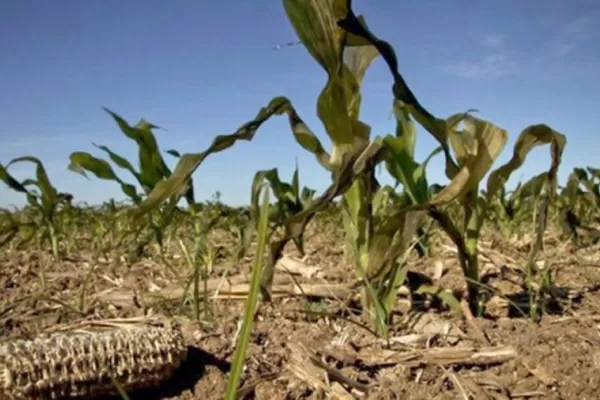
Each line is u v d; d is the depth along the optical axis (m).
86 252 5.14
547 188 2.25
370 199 2.28
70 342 1.61
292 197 3.40
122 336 1.68
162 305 2.68
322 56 2.00
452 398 1.64
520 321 2.32
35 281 3.63
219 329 2.24
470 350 1.93
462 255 2.30
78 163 3.03
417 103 1.99
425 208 1.99
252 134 2.17
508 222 4.70
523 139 2.13
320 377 1.74
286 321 2.34
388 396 1.66
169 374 1.71
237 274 3.53
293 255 4.50
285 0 1.95
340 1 1.83
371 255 2.10
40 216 4.52
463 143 2.08
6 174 3.51
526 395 1.69
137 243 3.86
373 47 2.16
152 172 2.90
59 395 1.55
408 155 2.41
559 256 3.99
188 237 4.88
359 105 2.15
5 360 1.51
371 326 2.23
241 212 3.84
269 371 1.84
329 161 2.25
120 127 2.82
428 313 2.39
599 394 1.68
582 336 2.09
